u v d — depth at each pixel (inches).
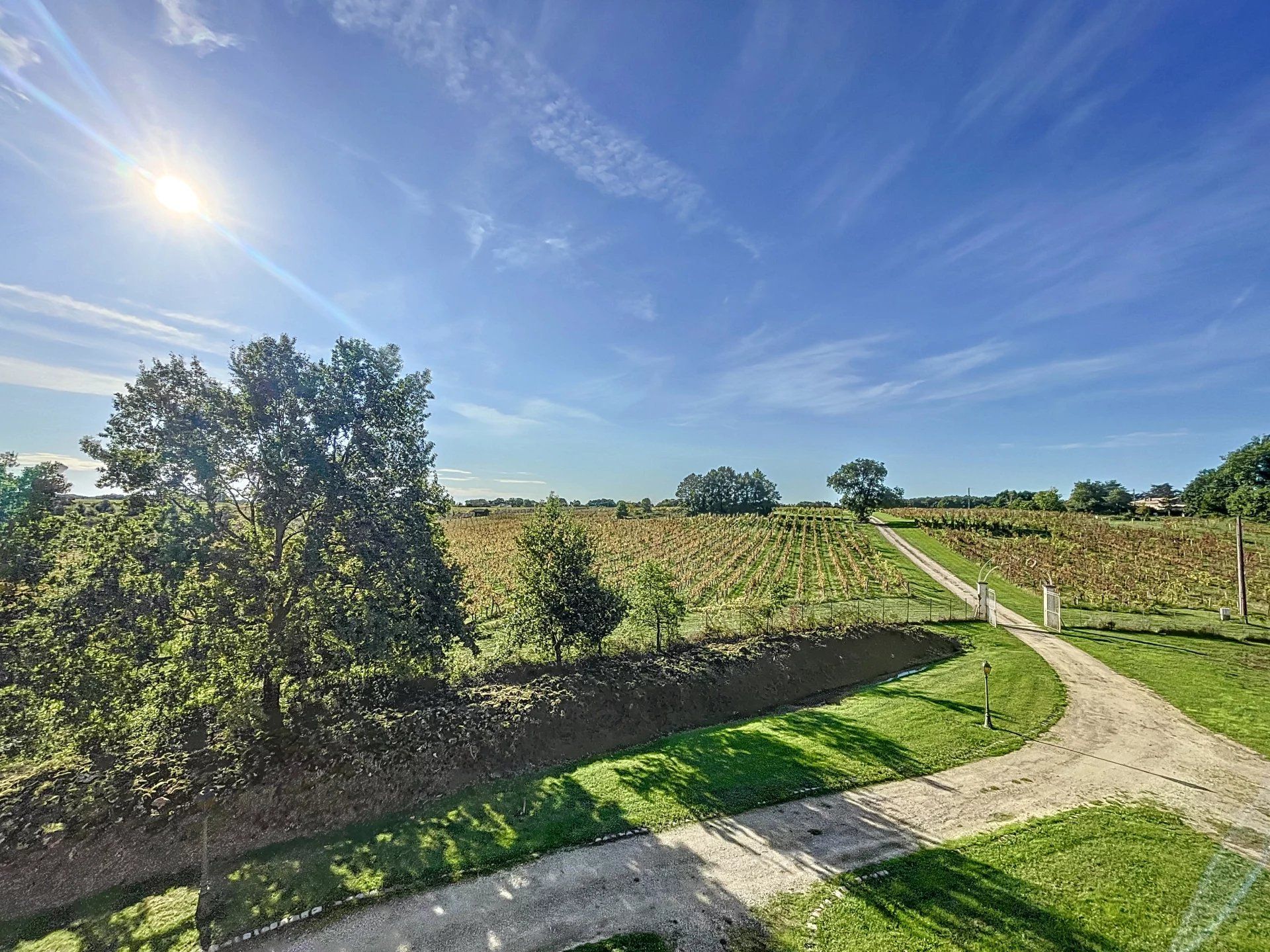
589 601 923.4
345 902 448.5
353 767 649.0
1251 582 1774.1
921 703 850.1
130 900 495.2
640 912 417.1
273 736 689.0
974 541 2822.3
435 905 437.4
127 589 615.5
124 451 625.0
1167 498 4832.7
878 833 510.9
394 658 693.3
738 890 437.4
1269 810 544.1
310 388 669.3
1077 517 3526.1
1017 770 632.4
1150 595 1667.1
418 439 765.3
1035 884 431.2
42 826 570.6
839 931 389.1
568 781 644.1
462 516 4357.8
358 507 684.7
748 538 2871.6
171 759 668.1
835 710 838.5
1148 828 507.2
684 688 905.5
